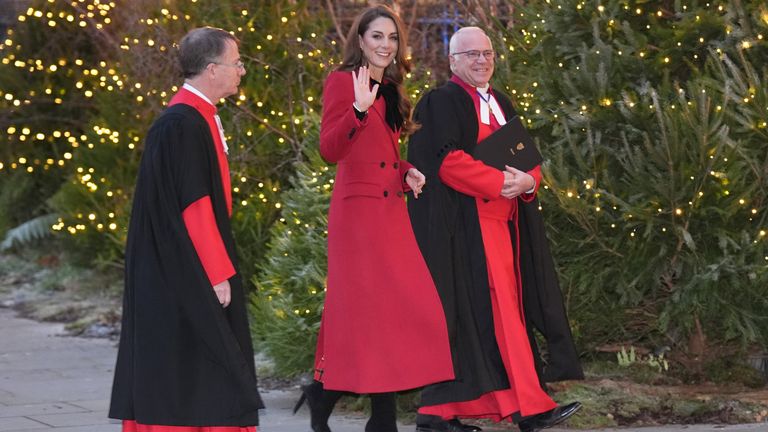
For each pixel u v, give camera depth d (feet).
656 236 74.38
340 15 128.67
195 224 53.01
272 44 113.80
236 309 53.98
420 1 123.85
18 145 167.22
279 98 114.01
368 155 61.46
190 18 116.06
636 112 74.23
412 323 61.36
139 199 54.08
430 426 66.03
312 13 123.13
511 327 65.26
